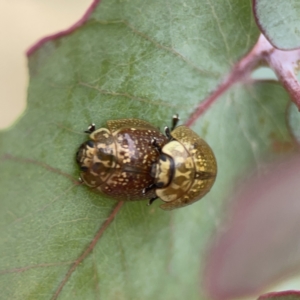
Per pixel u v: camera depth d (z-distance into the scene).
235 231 0.18
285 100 0.18
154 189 0.17
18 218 0.17
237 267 0.18
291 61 0.17
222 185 0.18
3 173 0.17
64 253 0.17
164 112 0.17
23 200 0.17
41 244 0.17
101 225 0.17
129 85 0.17
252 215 0.18
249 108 0.18
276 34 0.17
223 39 0.17
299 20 0.17
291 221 0.18
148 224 0.18
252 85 0.18
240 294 0.18
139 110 0.17
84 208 0.17
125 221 0.17
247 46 0.17
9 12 0.19
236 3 0.17
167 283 0.18
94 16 0.17
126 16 0.17
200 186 0.17
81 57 0.17
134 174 0.17
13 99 0.19
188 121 0.17
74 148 0.17
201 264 0.18
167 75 0.17
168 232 0.18
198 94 0.17
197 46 0.17
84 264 0.17
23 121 0.17
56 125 0.17
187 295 0.18
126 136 0.17
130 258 0.17
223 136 0.18
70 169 0.17
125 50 0.17
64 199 0.17
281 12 0.17
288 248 0.18
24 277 0.17
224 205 0.18
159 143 0.17
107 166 0.17
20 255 0.17
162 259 0.18
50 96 0.17
